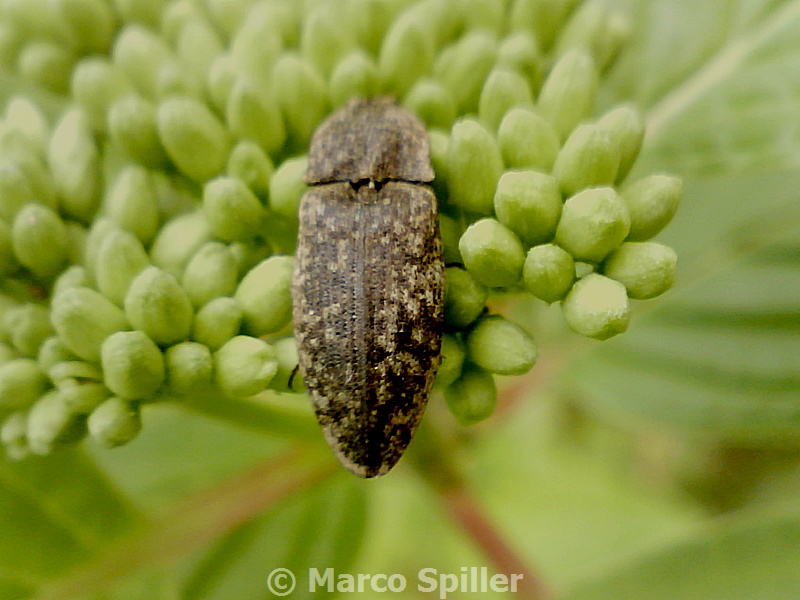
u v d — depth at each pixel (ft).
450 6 0.16
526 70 0.15
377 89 0.16
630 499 0.25
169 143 0.15
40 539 0.15
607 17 0.17
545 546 0.24
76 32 0.16
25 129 0.15
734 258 0.18
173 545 0.16
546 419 0.26
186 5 0.16
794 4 0.17
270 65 0.16
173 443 0.19
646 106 0.18
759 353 0.17
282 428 0.16
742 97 0.17
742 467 0.25
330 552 0.16
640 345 0.18
